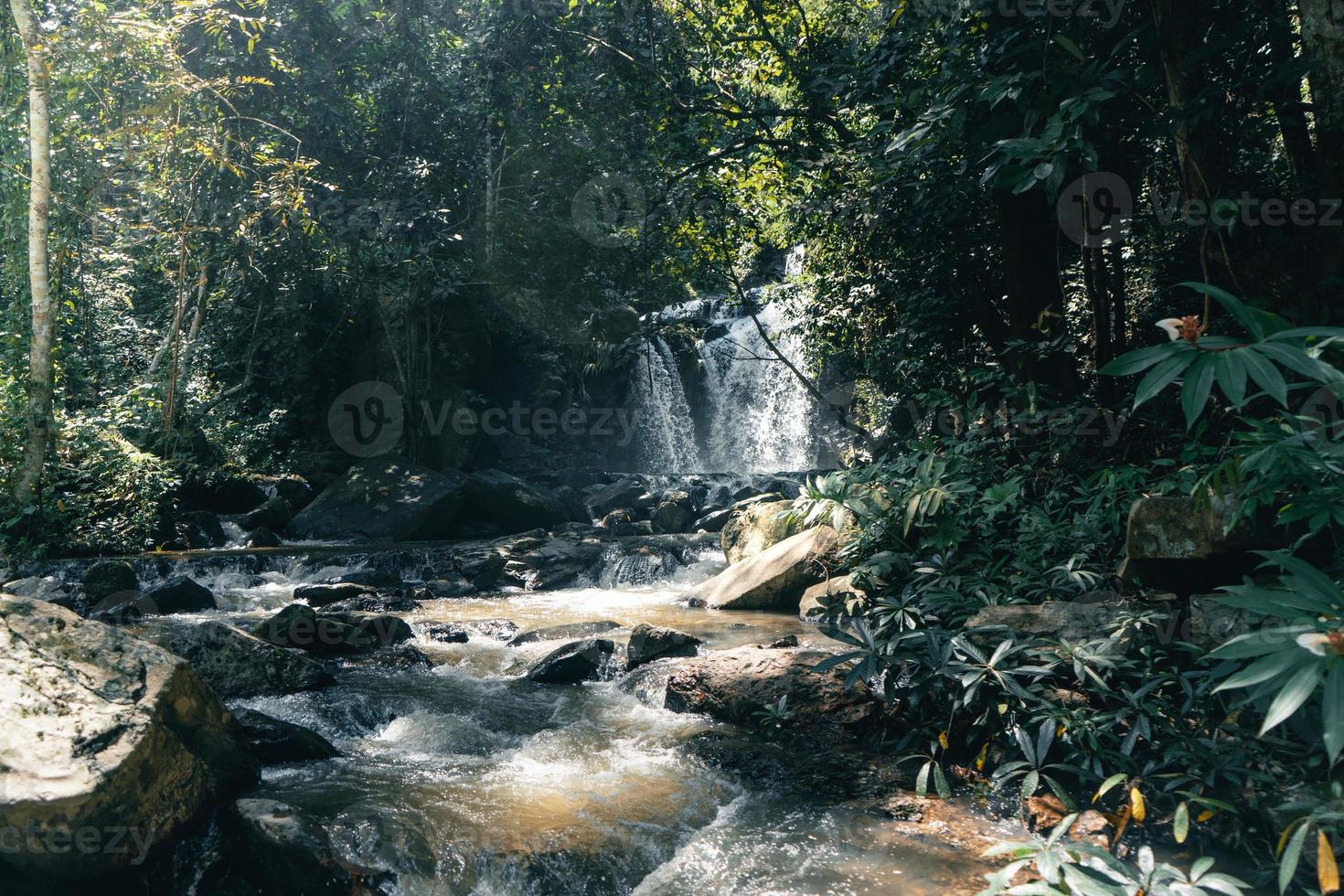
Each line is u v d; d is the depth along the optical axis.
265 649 5.35
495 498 14.33
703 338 21.58
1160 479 4.98
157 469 11.74
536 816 3.60
